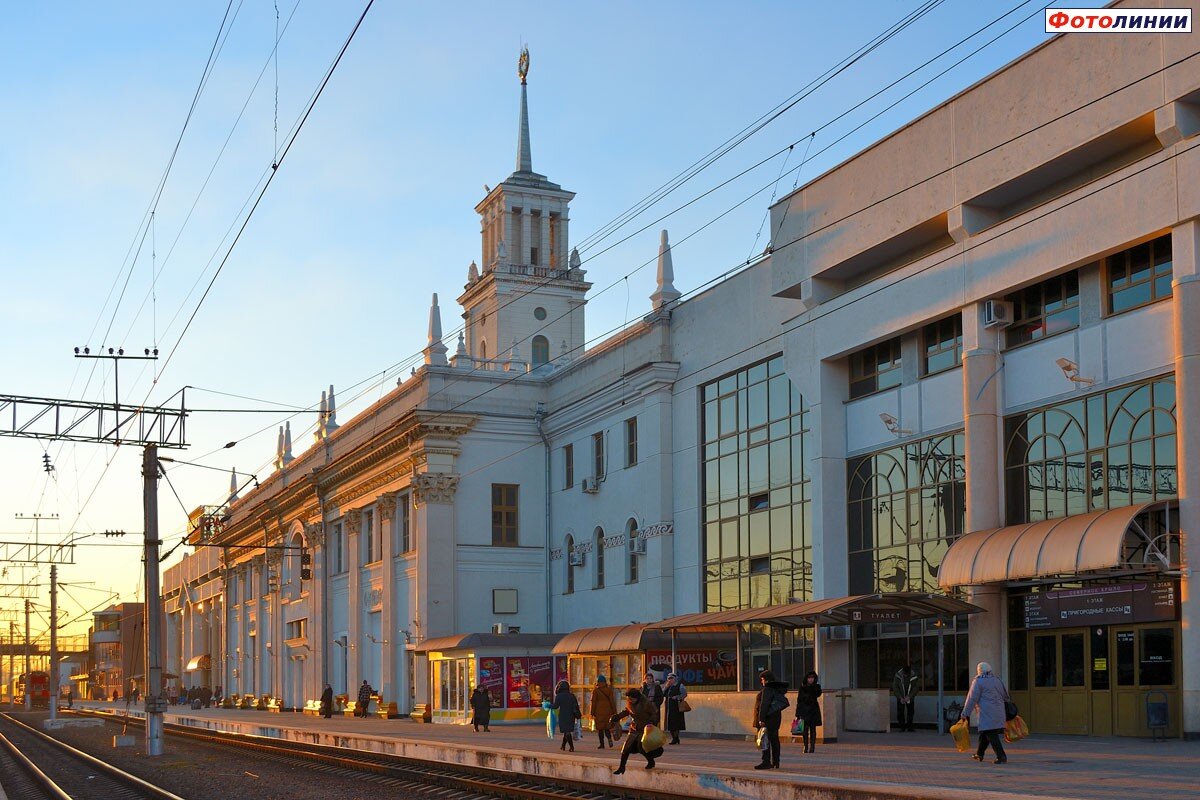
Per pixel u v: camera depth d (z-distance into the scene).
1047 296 26.81
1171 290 23.86
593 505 46.56
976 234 27.83
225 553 85.56
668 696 28.36
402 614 52.06
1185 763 18.81
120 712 84.44
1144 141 24.77
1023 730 20.38
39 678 121.75
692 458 40.41
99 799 25.52
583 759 23.28
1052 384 26.41
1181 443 22.47
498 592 49.38
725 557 38.59
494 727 41.09
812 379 33.41
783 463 35.94
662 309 42.19
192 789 26.53
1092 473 25.28
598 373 46.62
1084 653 25.16
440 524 48.84
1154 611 23.39
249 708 77.44
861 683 32.16
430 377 49.66
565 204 81.62
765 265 37.22
